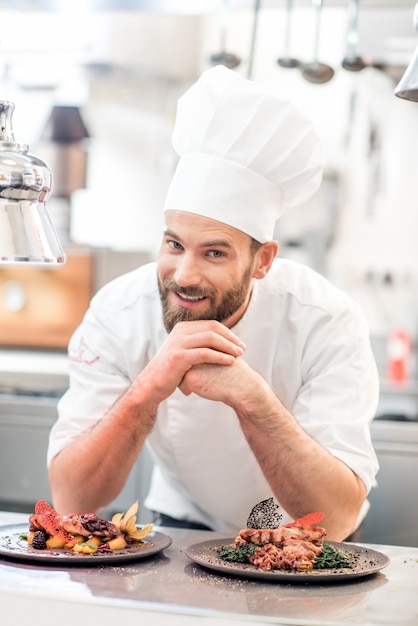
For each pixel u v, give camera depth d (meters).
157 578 1.47
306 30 4.57
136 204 4.73
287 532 1.59
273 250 1.96
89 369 2.18
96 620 1.34
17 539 1.68
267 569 1.50
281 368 2.12
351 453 1.94
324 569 1.52
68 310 4.36
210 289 1.82
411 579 1.52
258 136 1.84
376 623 1.29
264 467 1.88
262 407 1.82
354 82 4.64
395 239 4.82
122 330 2.17
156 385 1.84
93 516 1.66
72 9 2.73
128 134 4.64
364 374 2.04
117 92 4.57
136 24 4.04
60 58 4.07
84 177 4.44
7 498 3.58
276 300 2.11
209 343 1.79
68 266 4.33
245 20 4.59
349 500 1.90
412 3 2.60
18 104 4.63
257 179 1.86
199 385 1.82
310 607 1.35
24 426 3.54
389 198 4.80
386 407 4.13
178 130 1.92
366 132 4.76
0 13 2.82
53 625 1.36
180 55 4.21
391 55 3.73
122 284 2.25
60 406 2.18
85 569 1.51
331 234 4.84
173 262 1.83
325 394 2.03
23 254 1.56
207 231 1.80
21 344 4.41
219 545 1.68
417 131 4.75
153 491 2.49
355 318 2.11
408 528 3.24
